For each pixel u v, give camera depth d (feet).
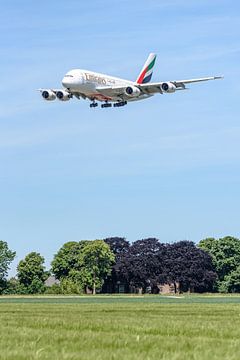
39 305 495.82
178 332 210.18
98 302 593.01
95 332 206.39
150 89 612.29
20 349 157.99
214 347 164.96
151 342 175.52
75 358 144.05
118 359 143.23
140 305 489.26
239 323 256.93
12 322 256.73
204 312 363.76
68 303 554.46
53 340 179.32
